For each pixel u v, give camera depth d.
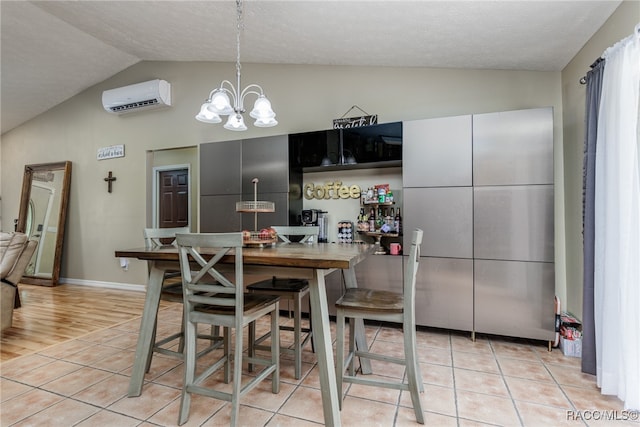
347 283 2.25
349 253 1.81
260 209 2.37
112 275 4.98
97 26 3.67
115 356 2.53
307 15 2.67
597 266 2.00
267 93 3.98
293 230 2.86
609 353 1.88
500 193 2.70
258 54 3.71
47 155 5.55
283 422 1.68
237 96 2.40
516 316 2.66
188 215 4.99
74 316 3.56
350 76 3.64
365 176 3.57
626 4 1.98
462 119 2.82
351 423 1.68
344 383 2.10
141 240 4.80
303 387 2.04
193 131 4.46
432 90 3.34
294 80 3.86
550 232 2.58
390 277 3.06
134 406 1.84
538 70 3.02
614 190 1.84
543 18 2.25
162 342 2.19
